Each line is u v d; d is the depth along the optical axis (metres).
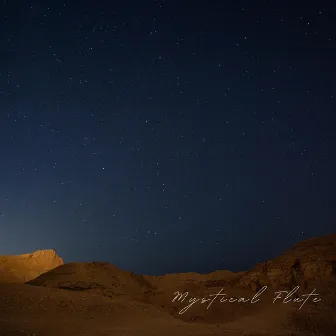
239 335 13.88
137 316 16.84
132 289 23.89
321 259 22.97
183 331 13.87
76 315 16.09
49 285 22.55
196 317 21.23
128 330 13.88
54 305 16.89
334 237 24.44
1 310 15.75
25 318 15.07
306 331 17.41
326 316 19.11
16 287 18.94
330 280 21.81
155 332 13.55
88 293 20.47
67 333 12.87
